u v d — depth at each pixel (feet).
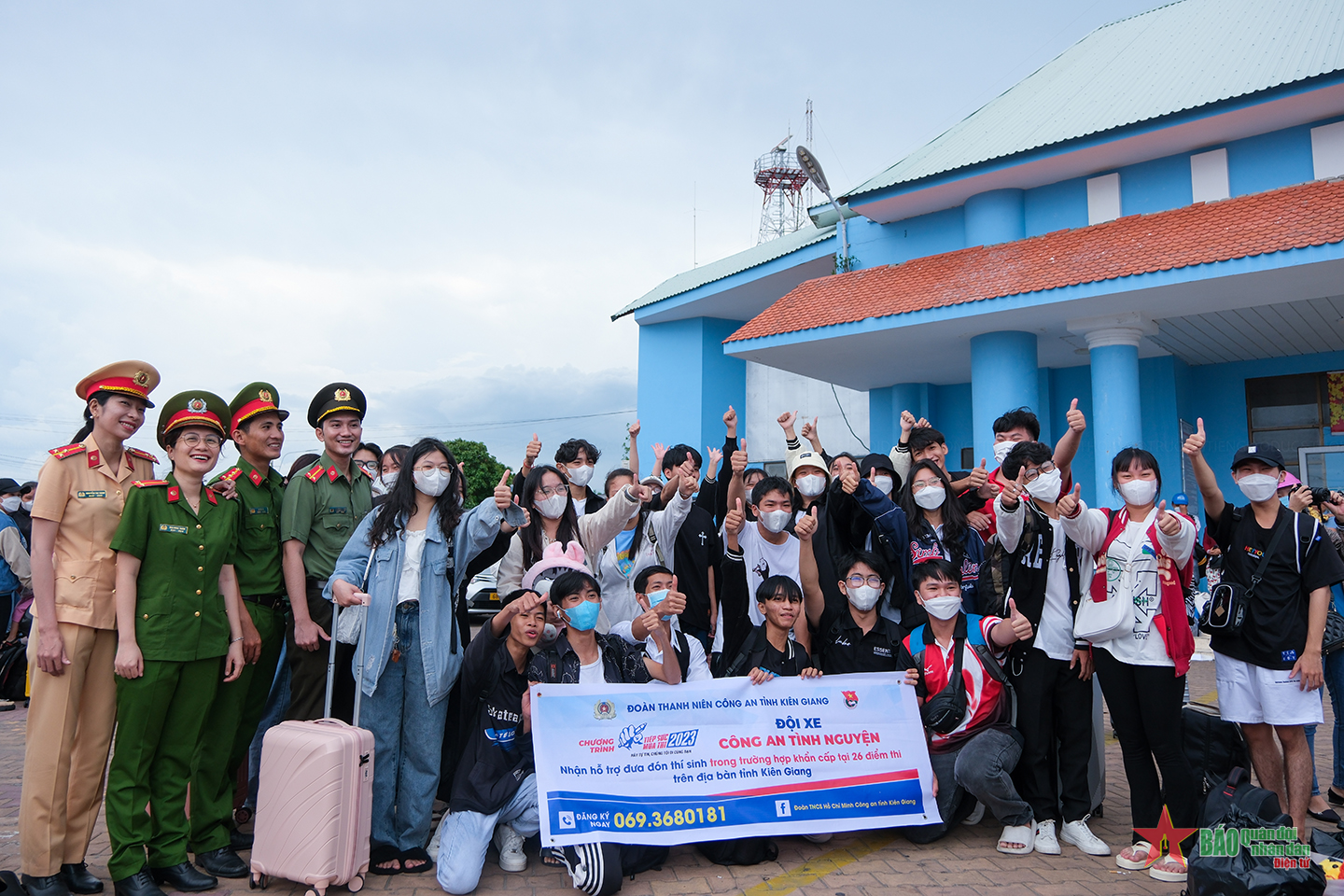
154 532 12.44
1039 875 13.30
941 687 15.03
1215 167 33.88
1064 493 15.39
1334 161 31.37
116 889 11.95
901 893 12.53
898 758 14.64
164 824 12.54
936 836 14.80
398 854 13.42
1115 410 32.78
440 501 14.38
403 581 13.84
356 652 13.57
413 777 13.61
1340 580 13.57
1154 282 29.14
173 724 12.64
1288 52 33.78
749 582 16.58
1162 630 13.58
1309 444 40.63
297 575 14.35
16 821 15.84
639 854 13.19
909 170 40.96
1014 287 32.55
